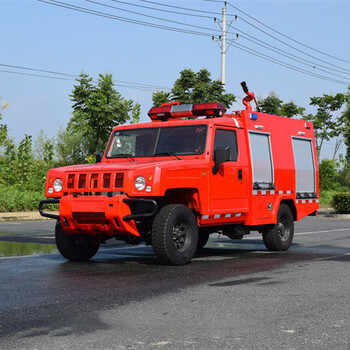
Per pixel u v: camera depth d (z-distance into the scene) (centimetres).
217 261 1027
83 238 1009
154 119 1139
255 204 1129
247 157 1120
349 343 488
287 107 4691
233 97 3806
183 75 3766
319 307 626
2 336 510
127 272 882
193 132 1036
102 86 3306
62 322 561
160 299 670
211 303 647
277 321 563
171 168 925
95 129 3319
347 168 5953
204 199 995
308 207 1329
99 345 482
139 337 506
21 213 2477
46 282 788
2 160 2939
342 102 4984
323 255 1127
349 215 2806
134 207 955
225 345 482
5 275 851
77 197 944
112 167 930
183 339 500
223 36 4559
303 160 1327
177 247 961
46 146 3069
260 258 1077
